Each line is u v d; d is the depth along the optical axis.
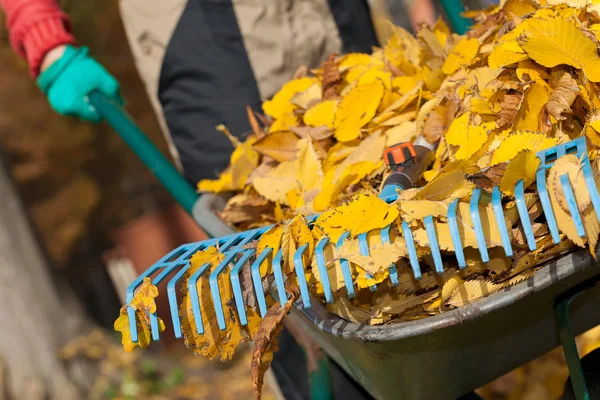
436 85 1.85
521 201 1.44
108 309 12.87
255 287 1.48
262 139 1.93
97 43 10.58
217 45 2.28
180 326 1.48
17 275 7.11
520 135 1.53
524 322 1.55
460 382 1.60
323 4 2.37
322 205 1.77
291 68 2.31
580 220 1.41
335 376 2.07
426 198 1.50
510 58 1.65
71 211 12.31
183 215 13.20
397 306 1.51
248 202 1.92
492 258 1.49
